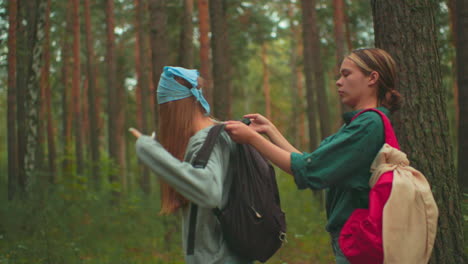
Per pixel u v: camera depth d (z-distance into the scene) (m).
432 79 2.89
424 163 2.84
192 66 8.48
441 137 2.87
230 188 1.82
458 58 4.57
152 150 1.64
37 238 5.30
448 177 2.85
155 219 8.27
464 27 4.51
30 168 7.23
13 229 5.91
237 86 23.89
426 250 1.63
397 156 1.70
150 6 6.53
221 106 7.55
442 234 2.79
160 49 6.50
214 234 1.80
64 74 14.49
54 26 12.51
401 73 2.89
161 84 1.88
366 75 1.85
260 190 1.81
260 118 2.24
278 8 18.69
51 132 13.18
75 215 7.88
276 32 16.22
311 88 11.10
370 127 1.71
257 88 23.78
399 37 2.90
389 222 1.60
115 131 13.04
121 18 16.95
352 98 1.88
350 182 1.74
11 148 8.54
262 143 1.75
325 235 6.22
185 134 1.85
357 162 1.70
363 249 1.64
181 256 5.71
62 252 5.06
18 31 7.21
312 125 11.05
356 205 1.78
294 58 22.91
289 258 5.53
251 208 1.76
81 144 13.27
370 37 13.25
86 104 18.33
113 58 13.32
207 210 1.78
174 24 12.16
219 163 1.73
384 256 1.59
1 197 8.47
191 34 8.49
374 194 1.66
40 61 7.36
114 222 7.84
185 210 1.86
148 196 12.04
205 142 1.73
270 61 26.14
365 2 12.63
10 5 7.76
